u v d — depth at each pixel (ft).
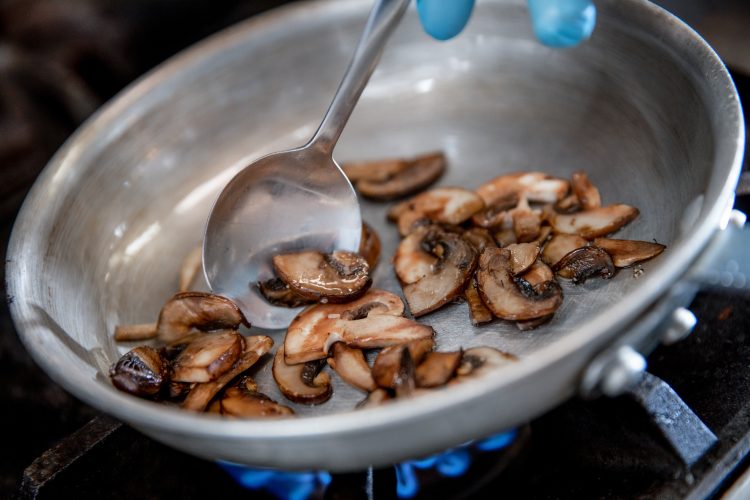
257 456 0.99
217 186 1.52
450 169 1.48
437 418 0.92
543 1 1.08
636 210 1.27
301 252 1.28
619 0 1.30
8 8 1.85
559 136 1.44
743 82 1.45
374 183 1.45
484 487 1.20
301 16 1.51
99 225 1.37
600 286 1.21
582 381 0.99
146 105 1.45
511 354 1.16
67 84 1.84
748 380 1.16
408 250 1.31
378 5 1.20
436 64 1.56
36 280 1.21
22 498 1.16
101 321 1.29
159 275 1.40
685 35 1.22
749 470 1.09
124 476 1.21
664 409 1.08
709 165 1.10
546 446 1.22
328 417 0.93
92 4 1.88
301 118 1.57
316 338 1.21
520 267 1.22
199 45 1.50
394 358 1.10
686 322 1.02
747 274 1.25
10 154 1.81
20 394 1.55
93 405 1.00
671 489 1.07
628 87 1.35
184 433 0.95
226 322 1.24
